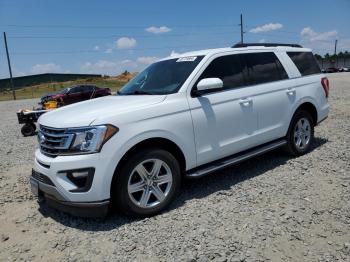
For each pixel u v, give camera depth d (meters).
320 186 4.87
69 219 4.38
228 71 5.17
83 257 3.50
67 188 3.87
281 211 4.14
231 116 4.98
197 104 4.62
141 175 4.13
